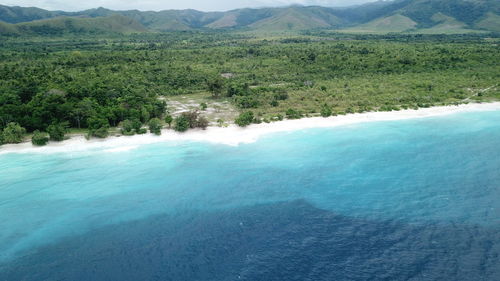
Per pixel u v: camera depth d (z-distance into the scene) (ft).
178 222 184.34
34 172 240.53
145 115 334.24
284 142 294.66
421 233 169.48
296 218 185.98
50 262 156.35
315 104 396.37
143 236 173.37
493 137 298.97
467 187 214.07
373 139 299.79
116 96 374.02
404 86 453.17
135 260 156.66
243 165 251.39
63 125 302.66
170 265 152.97
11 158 261.65
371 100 404.16
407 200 200.64
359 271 145.69
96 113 319.47
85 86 376.48
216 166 250.16
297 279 142.72
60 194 213.25
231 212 192.65
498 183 218.18
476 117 353.31
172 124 337.11
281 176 233.76
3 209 197.47
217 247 164.04
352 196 206.69
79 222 185.57
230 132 317.42
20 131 289.33
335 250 159.43
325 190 214.69
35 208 198.80
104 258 158.40
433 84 452.76
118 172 241.35
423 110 377.50
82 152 273.75
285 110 376.48
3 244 168.86
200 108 393.29
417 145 284.61
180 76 514.68
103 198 208.64
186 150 279.08
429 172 235.81
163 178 232.53
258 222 183.01
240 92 437.99
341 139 300.40
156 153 272.92
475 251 155.12
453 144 285.43
